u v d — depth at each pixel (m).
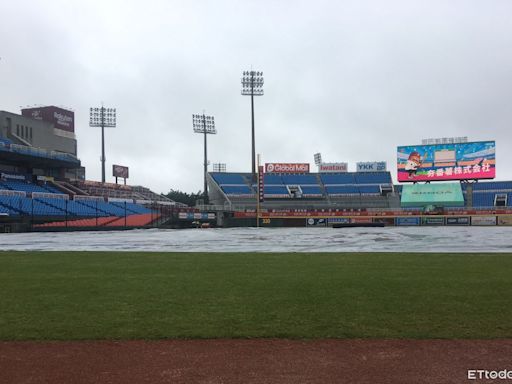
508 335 6.11
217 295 9.07
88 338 6.18
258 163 66.38
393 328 6.49
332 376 4.75
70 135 69.94
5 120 56.69
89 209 55.69
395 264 14.30
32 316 7.38
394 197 78.19
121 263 15.14
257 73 82.31
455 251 20.05
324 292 9.27
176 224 59.59
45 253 19.30
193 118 83.69
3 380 4.76
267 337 6.18
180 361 5.28
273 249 22.17
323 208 76.56
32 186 55.59
